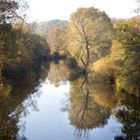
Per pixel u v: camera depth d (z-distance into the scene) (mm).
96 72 46656
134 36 35344
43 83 48875
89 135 21562
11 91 35812
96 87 43156
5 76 46844
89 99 34812
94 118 26516
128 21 38719
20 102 31000
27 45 69125
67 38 66312
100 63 46125
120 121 25109
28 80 49688
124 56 36281
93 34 59531
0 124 21594
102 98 35031
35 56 86000
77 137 21016
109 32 59500
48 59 106688
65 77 58125
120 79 37906
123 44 35719
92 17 59938
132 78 35281
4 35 40531
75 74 61031
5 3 39031
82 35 60000
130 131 22438
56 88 43906
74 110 29203
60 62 96062
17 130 21266
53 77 58125
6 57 42969
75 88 43219
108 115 27453
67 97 36562
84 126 23797
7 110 25047
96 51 59719
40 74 62094
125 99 33531
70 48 64062
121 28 35938
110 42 59000
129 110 28562
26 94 37062
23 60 55875
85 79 52375
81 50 60656
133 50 35281
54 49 110000
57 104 32250
